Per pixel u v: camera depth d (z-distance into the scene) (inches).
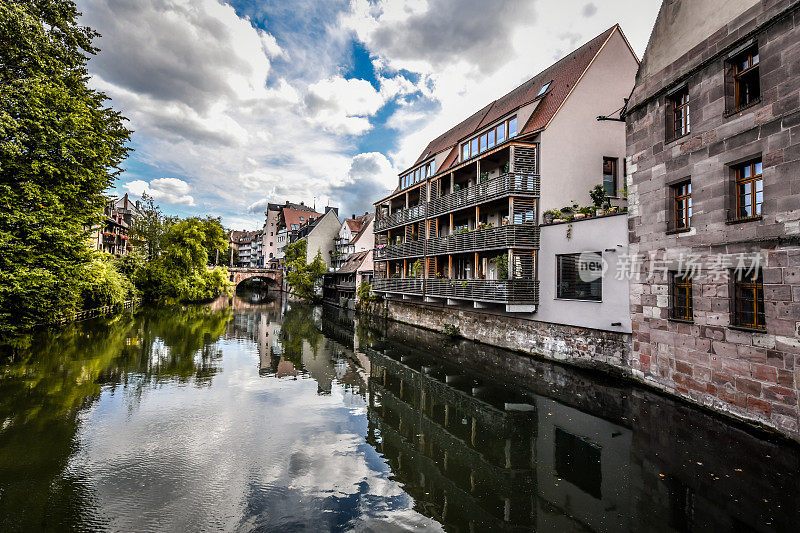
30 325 628.4
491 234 631.2
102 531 184.7
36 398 375.6
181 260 1637.6
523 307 587.2
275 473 252.5
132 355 586.6
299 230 2765.7
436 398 424.8
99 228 687.1
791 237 270.1
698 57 355.6
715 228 333.4
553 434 319.9
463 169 796.6
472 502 222.5
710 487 229.3
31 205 544.7
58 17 585.9
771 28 289.0
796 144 270.1
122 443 288.4
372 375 533.0
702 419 326.0
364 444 304.3
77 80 620.1
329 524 198.2
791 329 270.2
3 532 180.1
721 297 327.3
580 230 519.8
